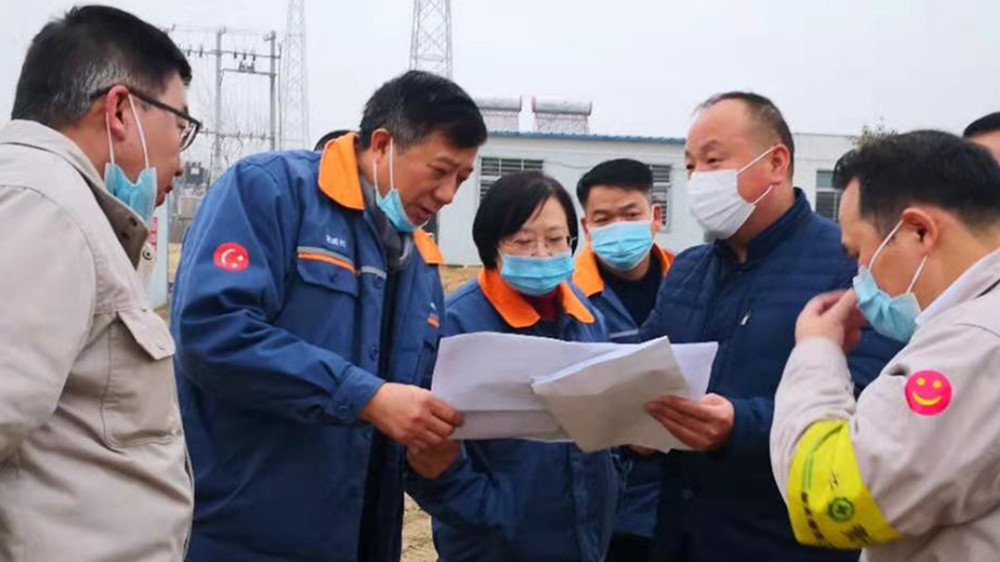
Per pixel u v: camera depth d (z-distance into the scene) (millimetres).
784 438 1939
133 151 2018
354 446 2504
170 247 18156
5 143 1899
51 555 1738
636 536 3578
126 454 1851
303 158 2617
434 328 2781
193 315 2307
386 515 2721
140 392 1868
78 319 1734
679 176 24906
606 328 3617
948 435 1669
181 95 2119
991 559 1688
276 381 2291
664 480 2842
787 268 2654
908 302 1913
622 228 4102
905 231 1881
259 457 2443
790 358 2094
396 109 2527
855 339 2193
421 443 2371
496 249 2969
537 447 2852
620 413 2412
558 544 2854
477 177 25406
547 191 2918
